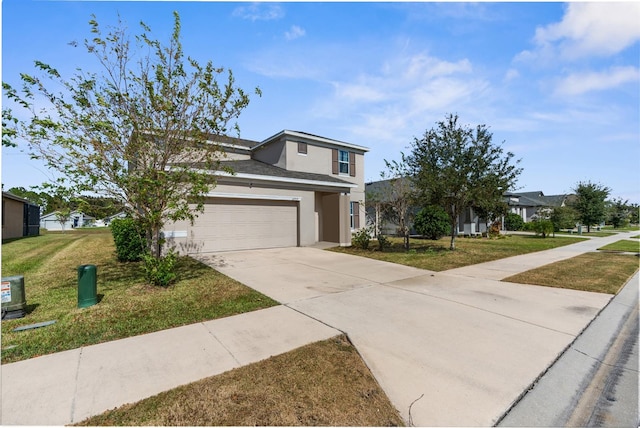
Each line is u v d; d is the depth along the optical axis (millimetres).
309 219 14359
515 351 3760
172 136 6340
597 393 2971
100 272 7867
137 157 6180
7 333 4020
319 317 4828
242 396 2711
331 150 17391
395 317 4879
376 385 2965
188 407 2541
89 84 5605
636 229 40156
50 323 4379
